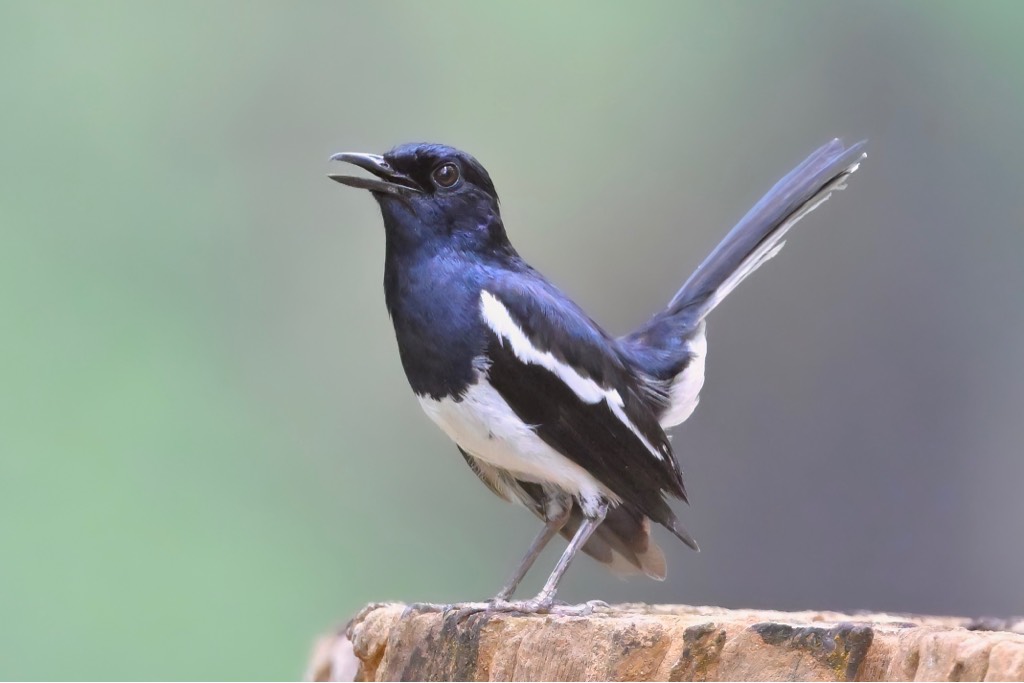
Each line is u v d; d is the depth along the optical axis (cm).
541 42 1934
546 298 719
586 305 1845
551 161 1897
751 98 1908
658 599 1681
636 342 805
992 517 1709
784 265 1775
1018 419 1742
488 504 1750
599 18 1934
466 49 1941
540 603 662
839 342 1770
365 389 1819
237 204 1866
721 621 568
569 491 721
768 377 1755
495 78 1936
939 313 1770
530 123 1917
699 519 1703
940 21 1859
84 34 1884
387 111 1923
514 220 1877
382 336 1841
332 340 1838
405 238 712
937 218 1819
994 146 1842
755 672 538
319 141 1909
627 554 759
